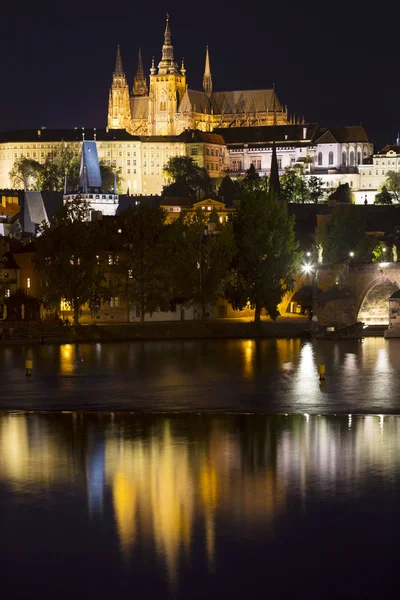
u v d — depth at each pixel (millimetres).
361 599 92188
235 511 112688
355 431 154250
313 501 115750
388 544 103125
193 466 131875
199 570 97625
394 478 124500
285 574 96875
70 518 111125
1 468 131250
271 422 163000
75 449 142375
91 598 92750
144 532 107000
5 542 104688
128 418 167375
